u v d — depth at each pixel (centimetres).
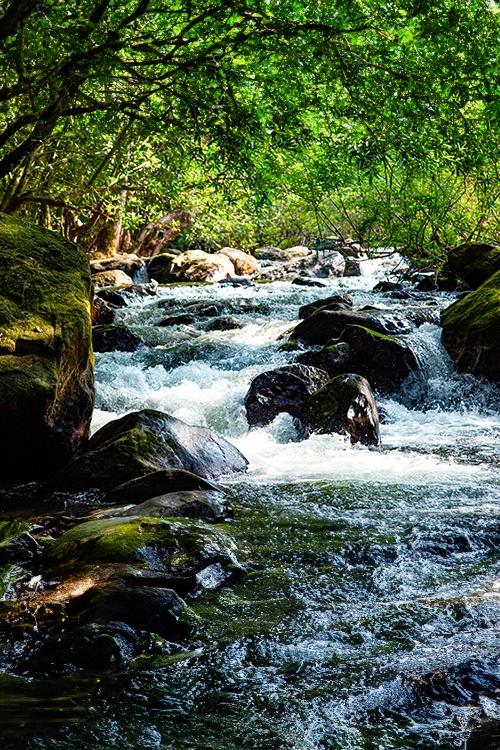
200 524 520
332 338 1230
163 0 1123
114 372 1172
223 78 1102
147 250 3347
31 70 1101
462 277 1742
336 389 898
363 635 386
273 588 454
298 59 1060
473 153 1141
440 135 1141
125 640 375
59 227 2744
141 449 705
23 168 1945
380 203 1997
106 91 1242
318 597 440
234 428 965
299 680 341
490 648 363
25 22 973
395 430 957
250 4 1001
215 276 2702
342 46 1055
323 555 502
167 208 2814
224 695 329
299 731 299
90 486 685
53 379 717
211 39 1111
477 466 751
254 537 541
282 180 1631
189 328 1559
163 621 400
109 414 1009
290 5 1040
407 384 1093
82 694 330
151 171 2053
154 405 1025
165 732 299
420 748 286
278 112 1155
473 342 1110
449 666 342
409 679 334
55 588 436
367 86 1091
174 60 1153
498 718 303
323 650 371
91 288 855
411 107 1085
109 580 431
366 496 639
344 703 319
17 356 718
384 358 1095
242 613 418
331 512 595
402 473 723
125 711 316
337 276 2875
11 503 658
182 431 750
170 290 2259
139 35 1253
